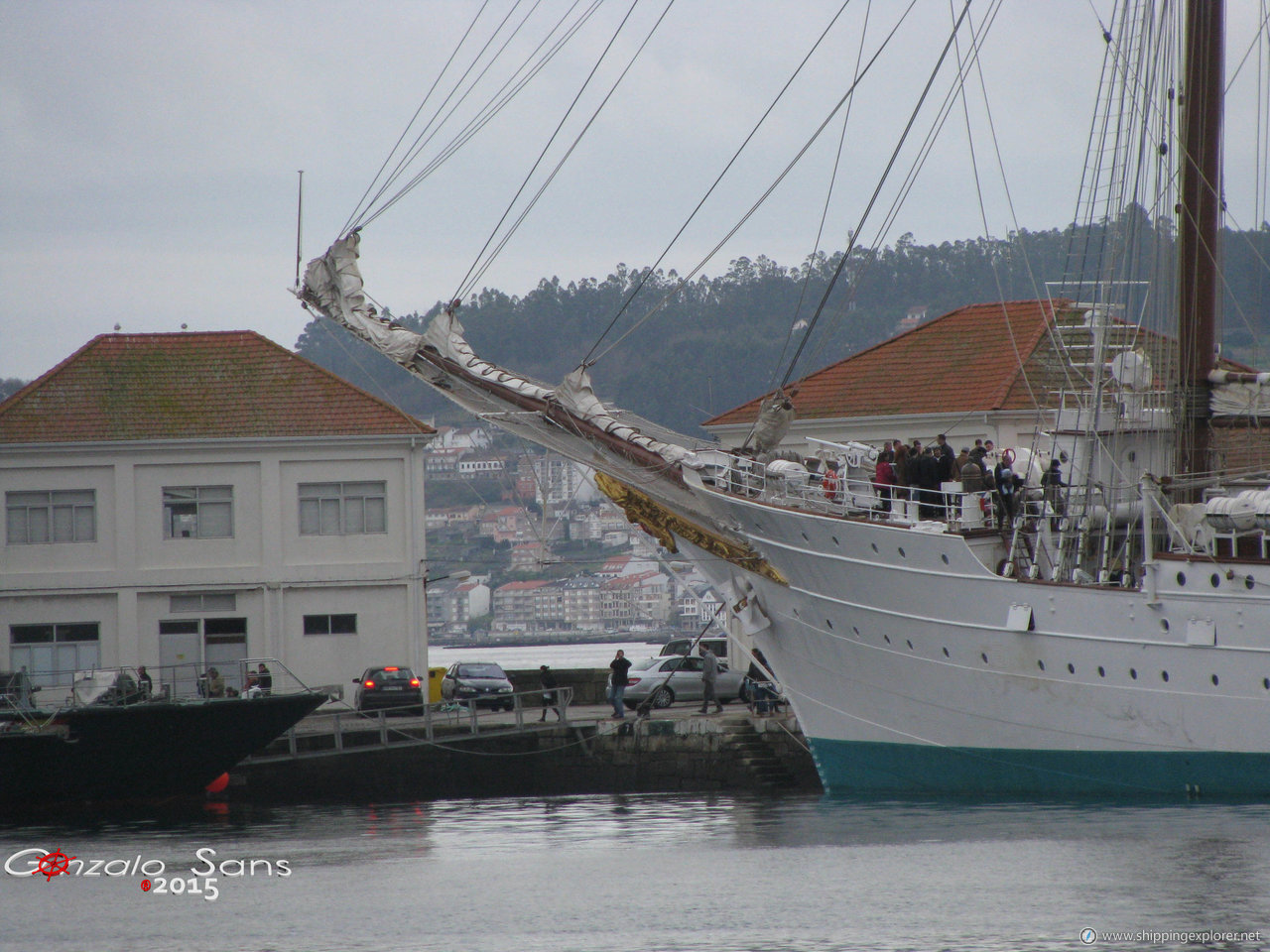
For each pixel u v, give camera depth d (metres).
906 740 101.44
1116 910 68.06
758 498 103.62
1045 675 94.06
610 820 101.00
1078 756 94.31
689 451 105.56
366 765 125.06
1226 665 88.00
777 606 106.56
